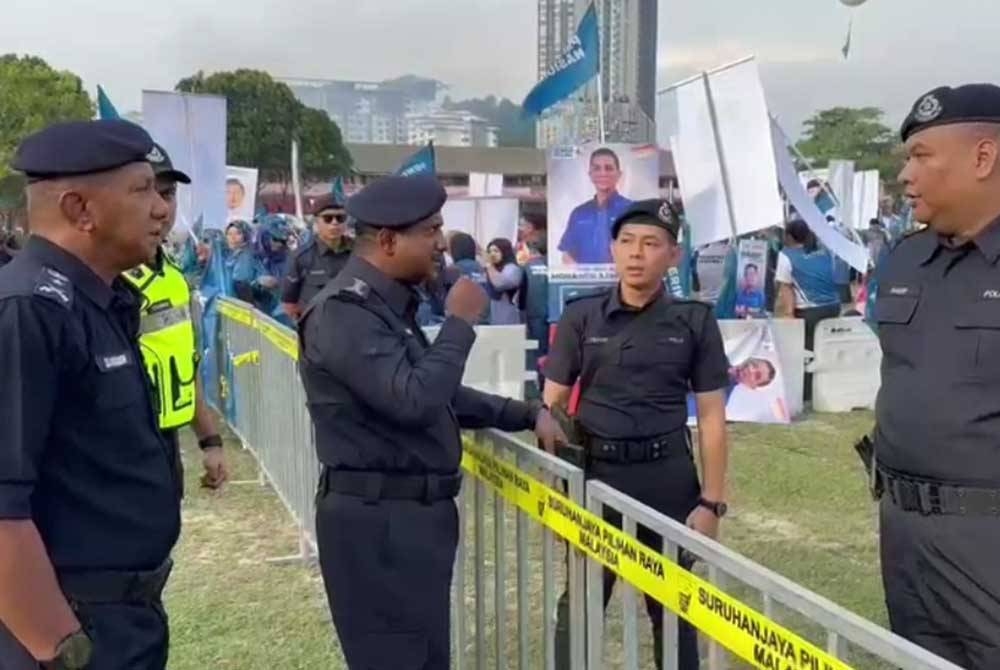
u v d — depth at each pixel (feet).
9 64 147.13
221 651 13.73
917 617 8.02
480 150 203.21
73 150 6.37
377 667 8.61
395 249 8.40
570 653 8.09
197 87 166.20
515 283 30.14
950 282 7.72
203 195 32.89
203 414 12.84
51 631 5.93
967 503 7.50
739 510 19.97
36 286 6.12
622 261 10.03
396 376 8.00
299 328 8.79
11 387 5.87
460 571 10.55
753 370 28.22
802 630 9.85
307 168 171.32
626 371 10.05
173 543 7.11
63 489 6.39
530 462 8.57
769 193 27.68
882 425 8.15
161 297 11.85
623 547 7.02
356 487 8.48
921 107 7.72
